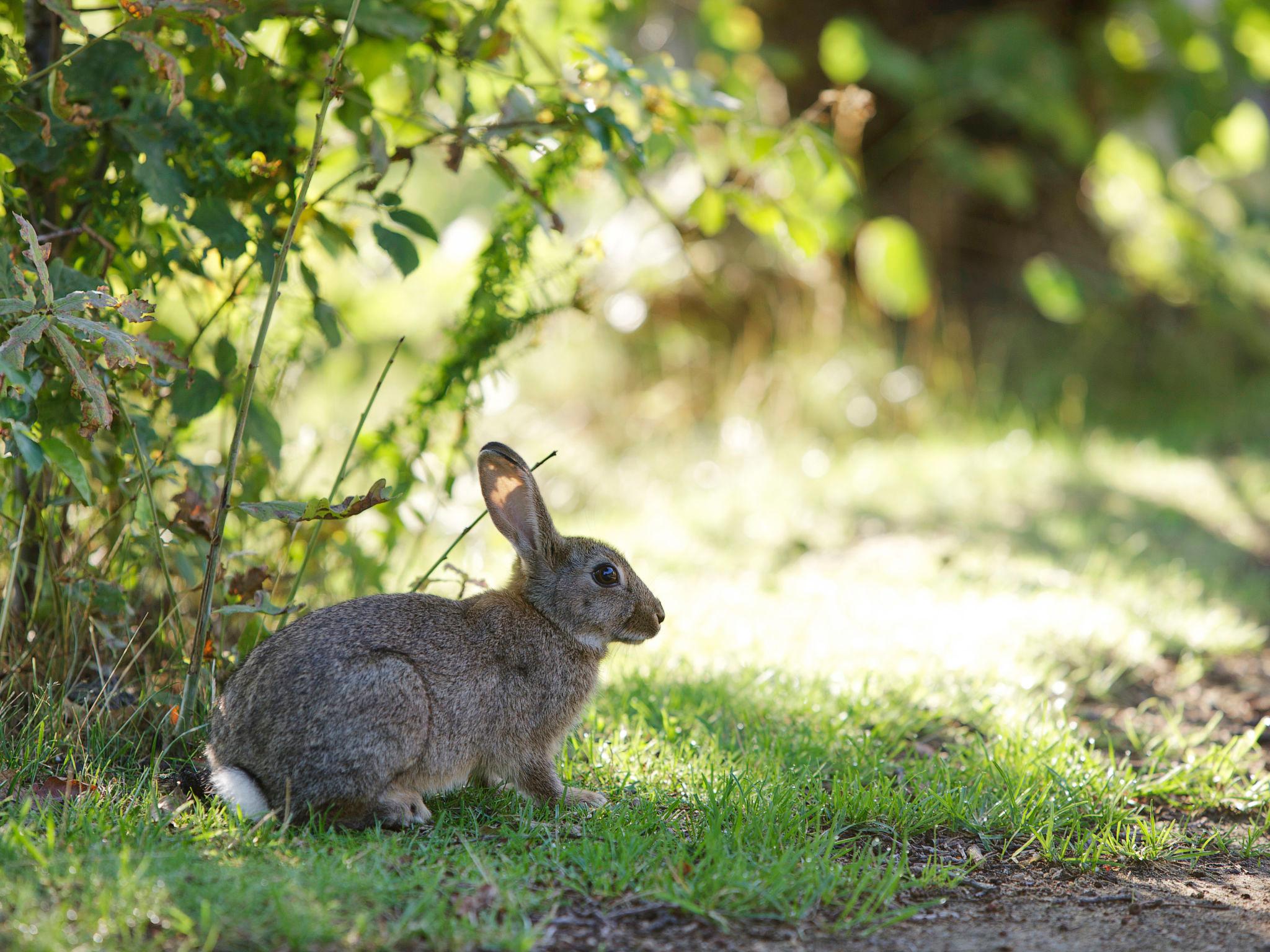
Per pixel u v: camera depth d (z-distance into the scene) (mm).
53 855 6137
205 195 8969
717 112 10906
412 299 19391
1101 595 13125
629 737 9055
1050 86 21172
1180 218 22766
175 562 8945
